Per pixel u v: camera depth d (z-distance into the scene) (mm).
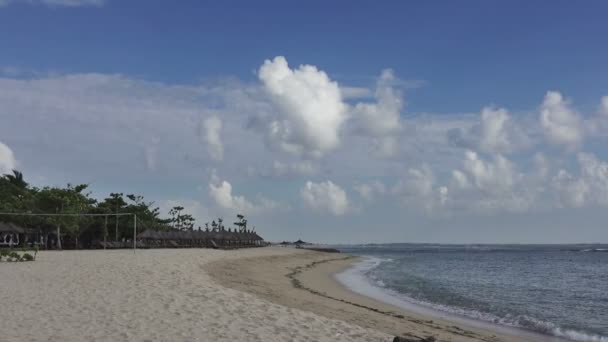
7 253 32500
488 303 26734
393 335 13602
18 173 76938
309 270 51156
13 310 13711
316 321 13938
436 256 119750
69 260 33469
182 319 13172
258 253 72688
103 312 13766
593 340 17281
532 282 41469
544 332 18469
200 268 31516
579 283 40781
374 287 34562
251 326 12695
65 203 65812
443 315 21578
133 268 26312
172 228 102125
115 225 77562
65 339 10664
